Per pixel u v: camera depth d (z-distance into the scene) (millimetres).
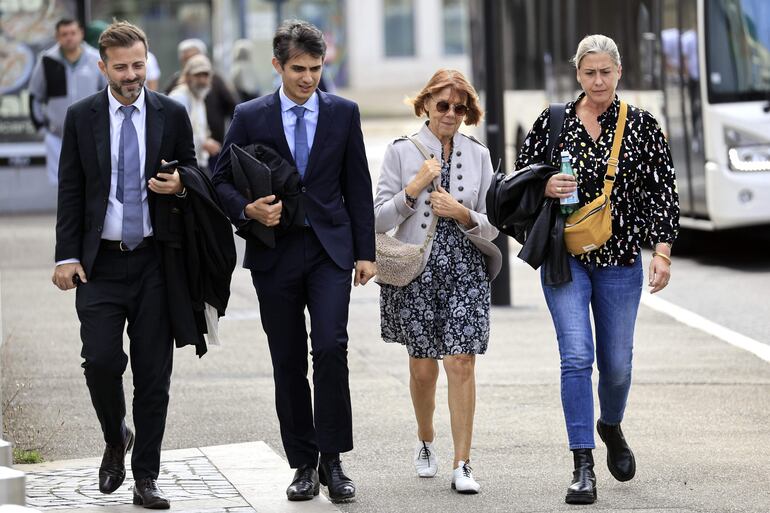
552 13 45000
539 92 46844
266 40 73938
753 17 33250
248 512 14219
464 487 14977
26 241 38031
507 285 28359
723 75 33312
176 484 15492
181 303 14312
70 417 19281
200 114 33781
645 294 29438
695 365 22031
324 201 14773
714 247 37250
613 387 14977
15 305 28547
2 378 21375
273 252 14734
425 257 15117
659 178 14641
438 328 15289
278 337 14898
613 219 14625
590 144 14586
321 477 15219
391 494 15094
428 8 119562
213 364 22906
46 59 33594
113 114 14195
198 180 14156
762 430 17844
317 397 14695
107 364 14117
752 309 27266
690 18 34031
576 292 14680
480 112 15438
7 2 43781
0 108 44219
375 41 119250
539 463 16359
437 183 15203
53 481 15750
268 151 14648
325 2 118688
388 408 19484
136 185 14164
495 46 27859
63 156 14203
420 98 15398
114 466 14773
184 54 35906
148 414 14398
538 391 20375
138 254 14234
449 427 18297
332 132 14750
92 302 14188
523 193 14602
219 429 18484
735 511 14203
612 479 15625
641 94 37750
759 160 33094
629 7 38375
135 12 55938
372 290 31344
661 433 17781
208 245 14289
